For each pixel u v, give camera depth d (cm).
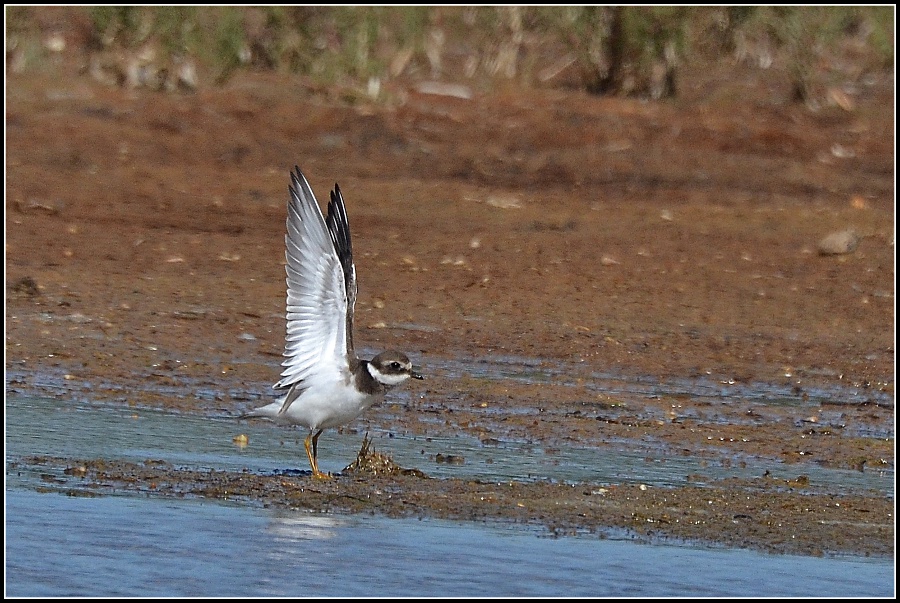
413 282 1822
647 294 1839
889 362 1616
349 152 2633
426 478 1105
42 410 1264
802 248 2103
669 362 1569
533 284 1847
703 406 1398
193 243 1981
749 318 1766
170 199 2223
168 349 1508
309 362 1055
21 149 2408
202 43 2992
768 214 2308
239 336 1584
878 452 1262
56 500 1008
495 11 3331
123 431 1216
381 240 2022
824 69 3509
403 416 1302
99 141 2525
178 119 2708
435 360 1514
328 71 3025
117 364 1438
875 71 3572
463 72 3303
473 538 963
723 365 1570
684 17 3161
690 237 2133
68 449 1143
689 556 945
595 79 3222
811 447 1269
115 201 2173
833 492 1125
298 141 2678
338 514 1005
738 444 1268
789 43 3256
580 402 1386
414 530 973
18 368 1394
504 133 2808
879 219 2322
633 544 965
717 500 1081
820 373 1560
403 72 3241
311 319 1050
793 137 2884
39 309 1597
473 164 2597
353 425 1266
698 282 1906
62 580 870
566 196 2402
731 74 3453
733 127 2911
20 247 1862
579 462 1176
